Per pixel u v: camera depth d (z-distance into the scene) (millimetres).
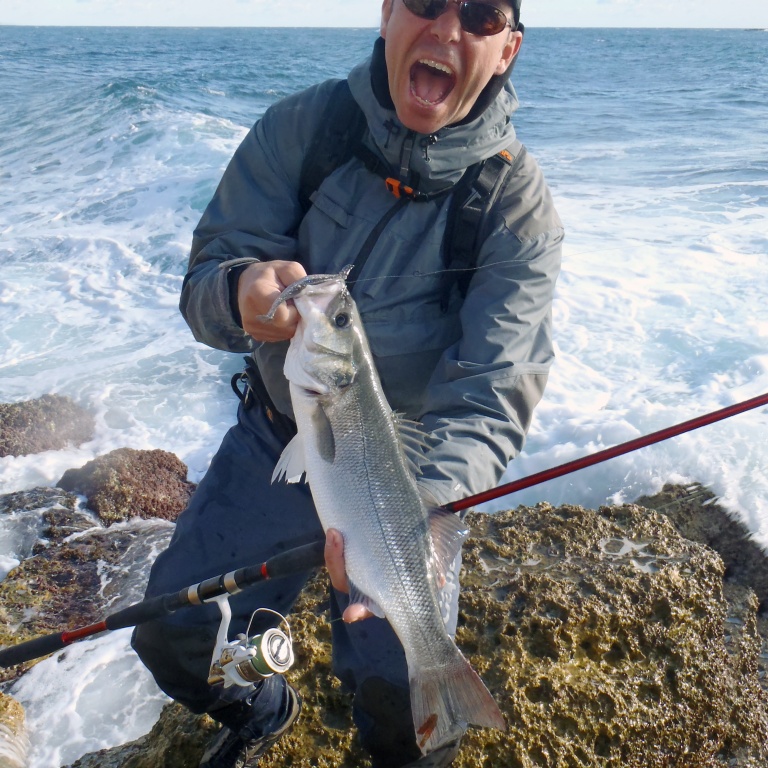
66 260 11180
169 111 19391
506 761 2990
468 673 2023
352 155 2701
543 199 2680
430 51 2439
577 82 32125
